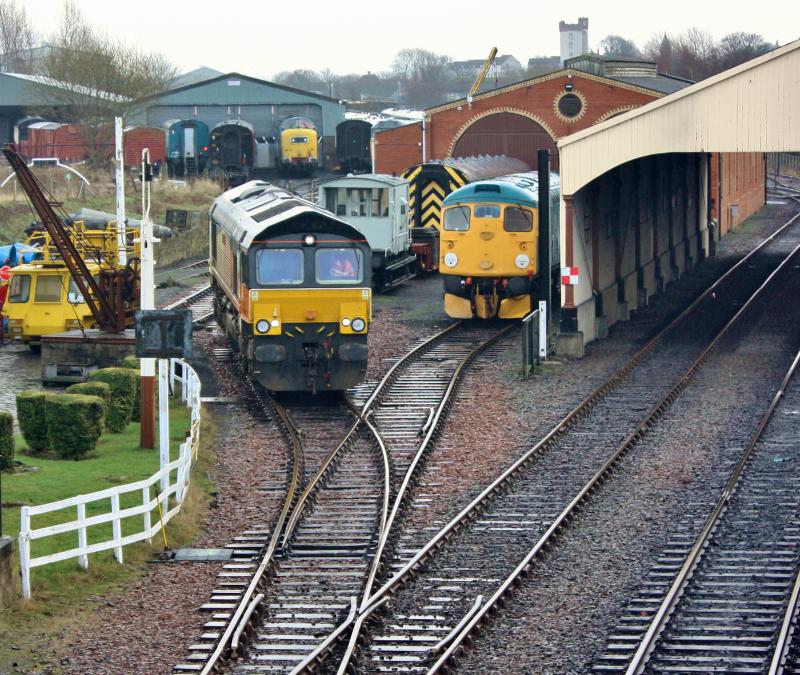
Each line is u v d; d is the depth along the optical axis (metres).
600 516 31.73
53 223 50.72
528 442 39.47
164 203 112.50
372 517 31.88
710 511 31.78
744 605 25.09
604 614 24.83
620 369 51.00
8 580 25.22
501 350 56.75
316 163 136.00
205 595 26.38
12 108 143.38
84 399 37.25
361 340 45.41
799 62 49.09
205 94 152.88
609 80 107.62
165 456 33.81
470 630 23.61
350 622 24.06
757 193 132.12
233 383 50.09
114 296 52.12
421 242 83.56
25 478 34.31
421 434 40.72
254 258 44.78
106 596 26.27
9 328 56.47
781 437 39.41
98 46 124.94
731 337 59.88
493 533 30.36
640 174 70.06
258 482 35.31
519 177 69.62
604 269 62.16
